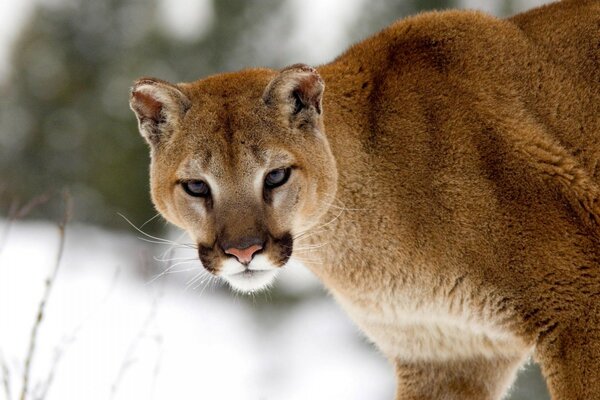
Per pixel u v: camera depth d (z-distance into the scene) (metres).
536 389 20.89
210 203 10.52
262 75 11.15
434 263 10.88
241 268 10.36
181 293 30.00
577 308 10.48
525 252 10.58
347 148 11.14
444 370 12.04
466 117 10.98
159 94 10.83
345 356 30.33
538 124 10.99
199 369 24.14
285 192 10.51
